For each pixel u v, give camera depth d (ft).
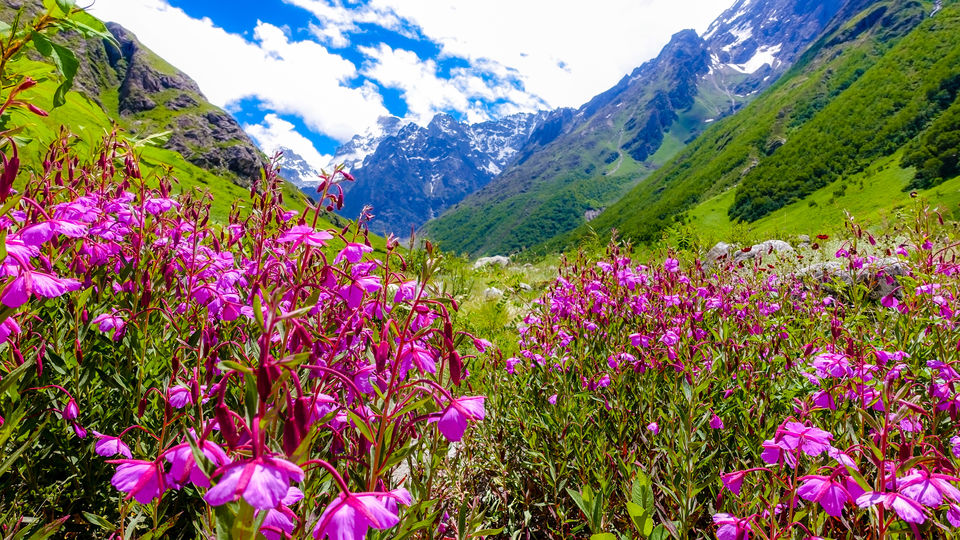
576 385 12.40
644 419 11.61
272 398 4.26
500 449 12.64
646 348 12.53
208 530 5.54
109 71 352.28
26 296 4.64
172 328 9.31
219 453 3.67
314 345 6.43
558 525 10.50
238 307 8.16
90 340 8.94
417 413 7.01
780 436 6.22
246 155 303.48
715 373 11.16
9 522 7.03
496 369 13.58
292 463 3.51
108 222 8.87
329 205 7.11
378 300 6.56
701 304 14.21
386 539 5.00
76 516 7.91
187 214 10.61
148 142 9.82
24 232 5.63
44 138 6.20
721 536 6.12
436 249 7.13
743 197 378.32
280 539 4.36
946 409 8.55
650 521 6.38
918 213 16.49
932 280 14.20
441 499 7.24
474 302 30.55
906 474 5.56
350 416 4.66
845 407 8.86
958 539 6.42
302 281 5.73
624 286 14.80
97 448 6.12
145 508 6.55
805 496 5.65
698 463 8.82
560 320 14.38
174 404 6.43
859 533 7.67
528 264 58.85
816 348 12.33
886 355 9.84
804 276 20.35
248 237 10.37
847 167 344.49
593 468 10.39
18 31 5.07
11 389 5.86
